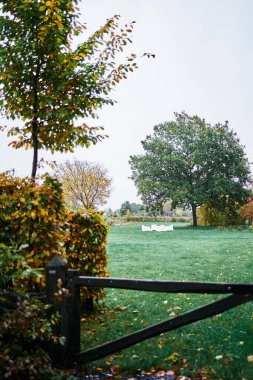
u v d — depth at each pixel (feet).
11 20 24.64
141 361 15.21
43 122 25.53
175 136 177.99
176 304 25.13
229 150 171.12
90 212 22.93
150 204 179.93
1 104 25.58
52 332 14.35
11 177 18.38
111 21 25.73
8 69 24.00
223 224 162.81
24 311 12.32
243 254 53.83
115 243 76.13
